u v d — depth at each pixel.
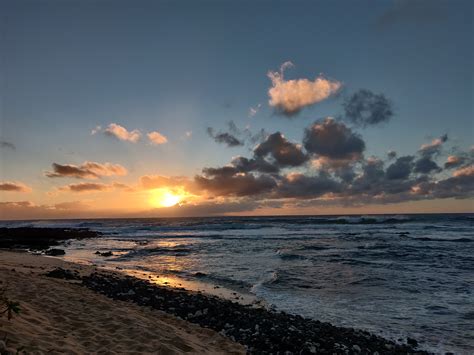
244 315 10.84
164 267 22.23
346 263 22.50
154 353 6.14
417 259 23.95
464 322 11.07
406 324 10.95
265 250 30.55
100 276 16.78
